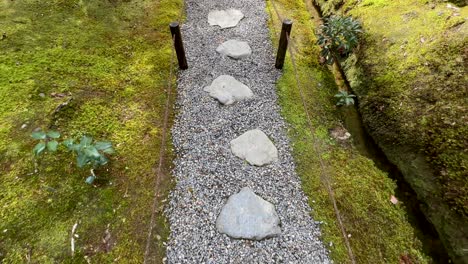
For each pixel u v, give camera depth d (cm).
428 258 215
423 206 234
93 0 400
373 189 249
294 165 264
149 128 280
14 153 237
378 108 292
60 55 320
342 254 212
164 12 417
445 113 247
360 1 384
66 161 240
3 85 279
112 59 335
